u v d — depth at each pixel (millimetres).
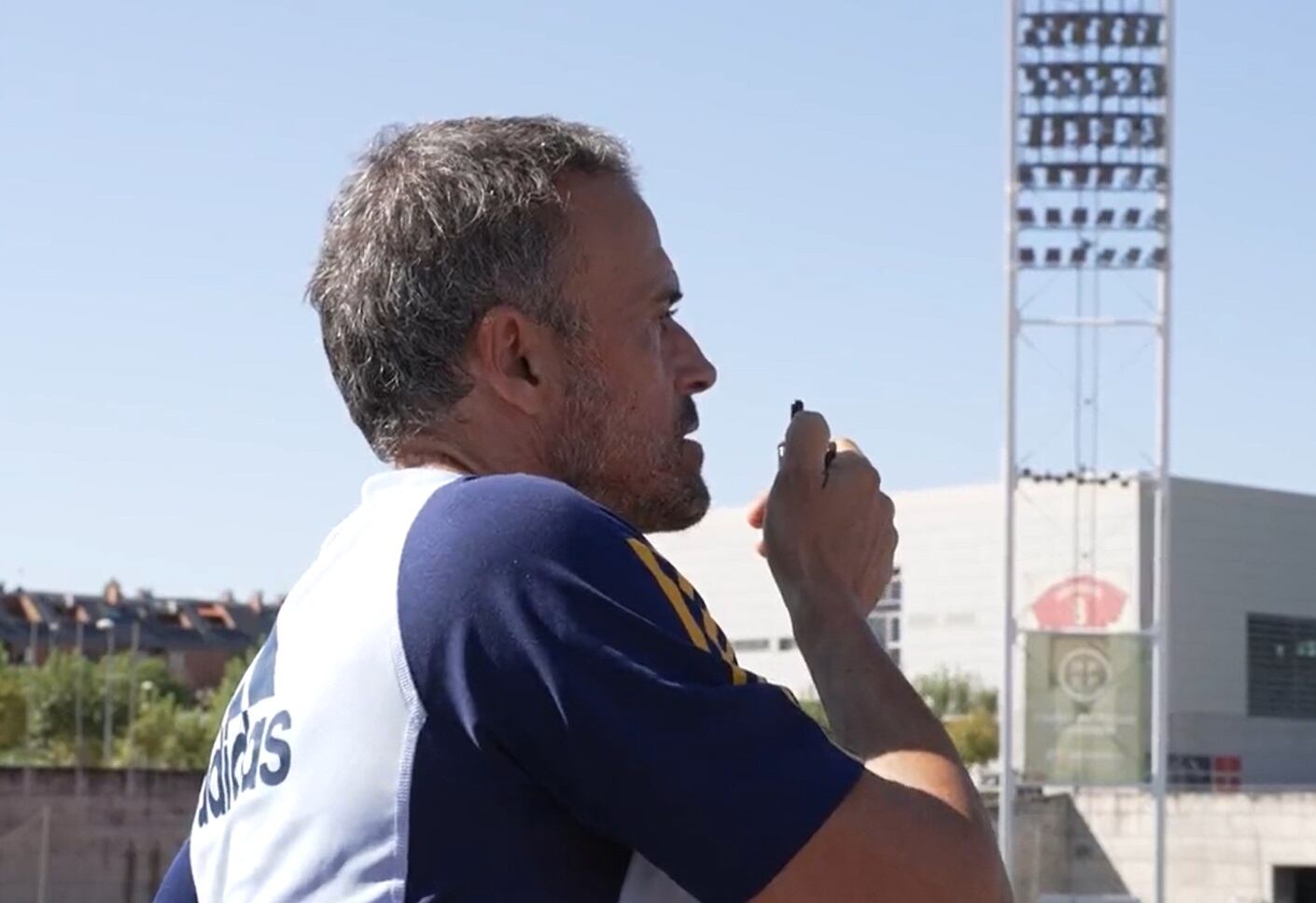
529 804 2344
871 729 2457
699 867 2268
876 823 2279
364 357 2719
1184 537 90875
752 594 81250
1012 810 46750
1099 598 58062
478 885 2332
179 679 118812
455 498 2488
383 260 2686
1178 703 90188
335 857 2395
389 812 2367
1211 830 62562
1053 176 45594
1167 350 47250
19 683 92875
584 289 2678
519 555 2381
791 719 2340
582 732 2295
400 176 2711
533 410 2684
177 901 2678
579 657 2316
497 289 2650
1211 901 62156
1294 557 93750
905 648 96312
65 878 57219
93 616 132375
